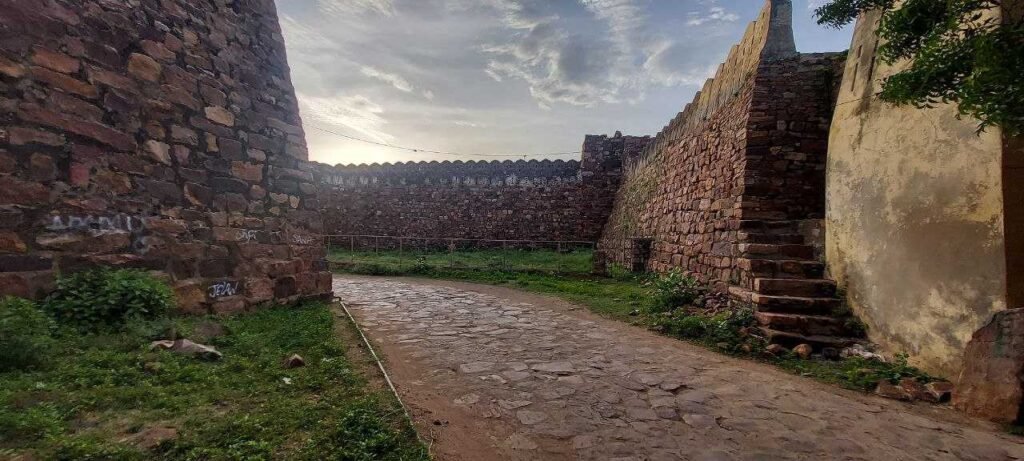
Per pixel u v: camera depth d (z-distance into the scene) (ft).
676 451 11.33
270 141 25.76
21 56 15.39
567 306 32.01
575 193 73.26
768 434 12.42
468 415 13.20
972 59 11.45
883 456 11.35
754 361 19.27
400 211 76.23
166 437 9.35
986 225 15.20
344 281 43.52
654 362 18.90
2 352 11.10
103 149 17.57
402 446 10.43
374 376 15.12
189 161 21.07
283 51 27.63
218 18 23.30
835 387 16.33
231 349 16.12
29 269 15.05
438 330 23.76
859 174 21.34
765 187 28.17
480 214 74.64
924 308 17.22
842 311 21.43
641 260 46.34
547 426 12.60
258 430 10.21
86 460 8.09
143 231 18.75
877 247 19.88
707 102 38.40
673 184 42.86
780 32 30.01
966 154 15.99
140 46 19.30
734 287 26.21
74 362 12.16
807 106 29.04
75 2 17.06
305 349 17.33
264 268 24.32
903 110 18.83
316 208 28.60
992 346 13.96
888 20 13.46
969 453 11.59
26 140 15.33
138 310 16.11
